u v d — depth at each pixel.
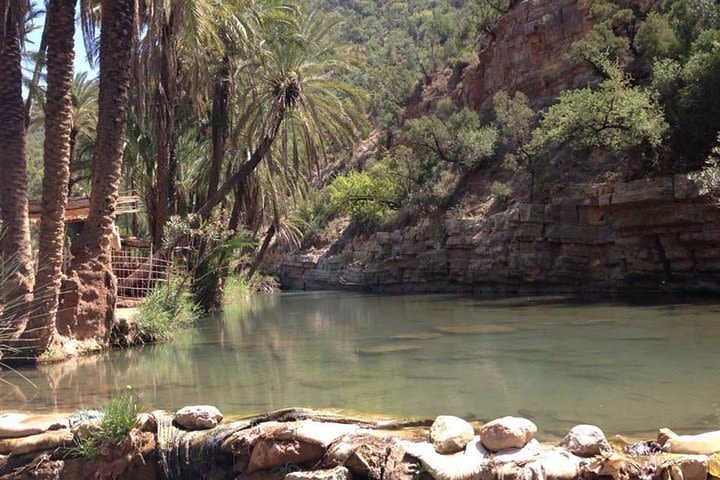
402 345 12.10
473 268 31.27
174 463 5.79
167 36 19.48
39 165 62.78
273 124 23.70
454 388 7.76
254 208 28.45
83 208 20.88
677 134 22.27
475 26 45.19
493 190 31.39
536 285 27.91
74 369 10.22
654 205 22.42
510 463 4.66
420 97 53.06
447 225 34.09
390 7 108.81
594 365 9.05
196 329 16.94
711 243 20.92
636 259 23.52
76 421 6.20
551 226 27.02
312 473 4.99
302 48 24.39
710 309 16.30
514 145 34.16
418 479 4.79
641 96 22.30
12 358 10.56
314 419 5.96
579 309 18.31
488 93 41.25
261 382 8.65
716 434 4.82
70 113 11.98
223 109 23.75
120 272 20.05
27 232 11.71
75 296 12.22
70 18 12.12
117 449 5.91
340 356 10.94
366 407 6.85
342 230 52.81
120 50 13.06
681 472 4.38
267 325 17.73
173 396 7.84
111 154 12.91
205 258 21.75
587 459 4.71
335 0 114.00
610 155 25.80
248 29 21.06
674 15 26.62
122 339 13.01
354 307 24.80
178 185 25.12
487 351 10.81
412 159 42.22
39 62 19.16
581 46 28.38
